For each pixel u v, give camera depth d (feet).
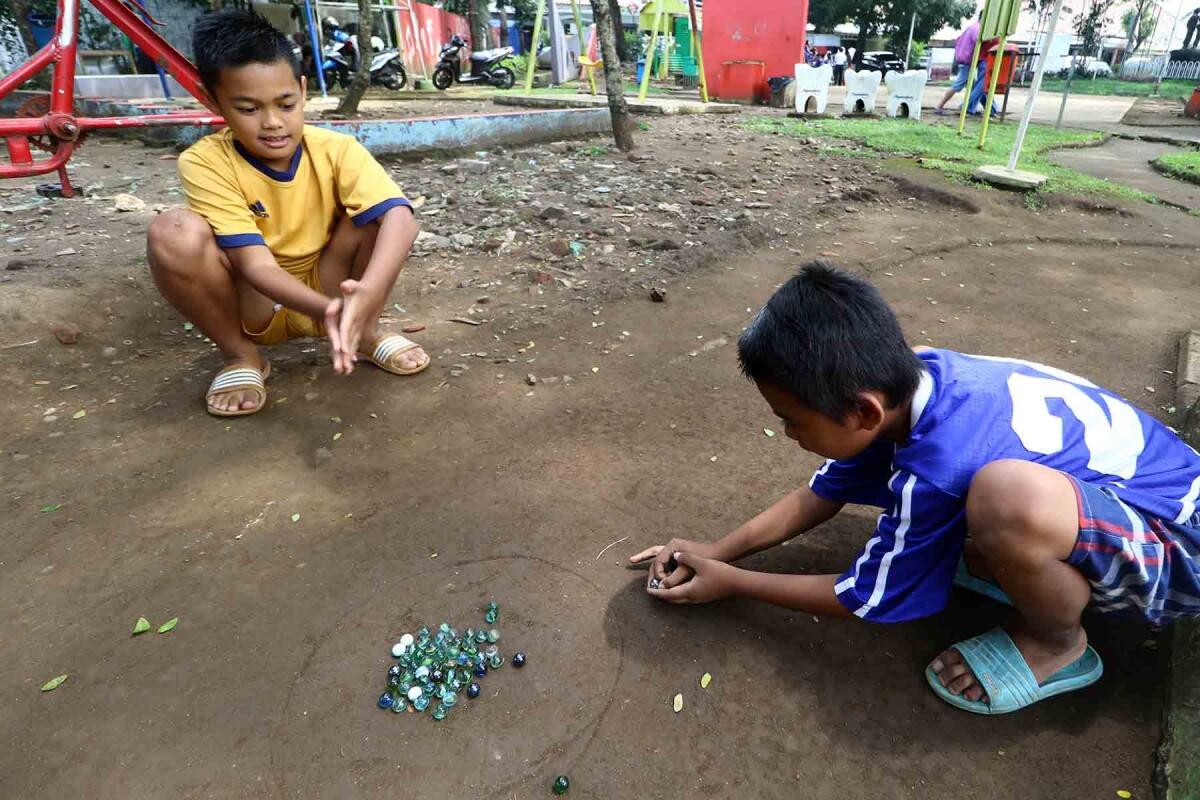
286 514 7.17
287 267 9.03
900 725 5.13
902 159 23.31
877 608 5.03
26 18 36.09
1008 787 4.73
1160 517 4.58
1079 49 116.16
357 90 28.60
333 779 4.75
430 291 12.48
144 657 5.60
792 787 4.73
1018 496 4.30
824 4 112.16
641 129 28.09
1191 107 47.03
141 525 7.00
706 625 5.90
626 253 14.07
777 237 15.56
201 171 8.05
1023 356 10.69
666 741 4.99
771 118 34.37
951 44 145.28
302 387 9.45
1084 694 5.35
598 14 21.50
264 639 5.76
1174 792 4.55
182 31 43.11
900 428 4.91
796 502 6.25
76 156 22.81
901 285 13.47
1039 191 19.66
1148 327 11.82
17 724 5.09
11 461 7.91
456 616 5.96
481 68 52.54
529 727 5.08
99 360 10.08
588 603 6.10
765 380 4.58
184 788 4.69
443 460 8.03
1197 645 5.36
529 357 10.32
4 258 12.75
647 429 8.66
